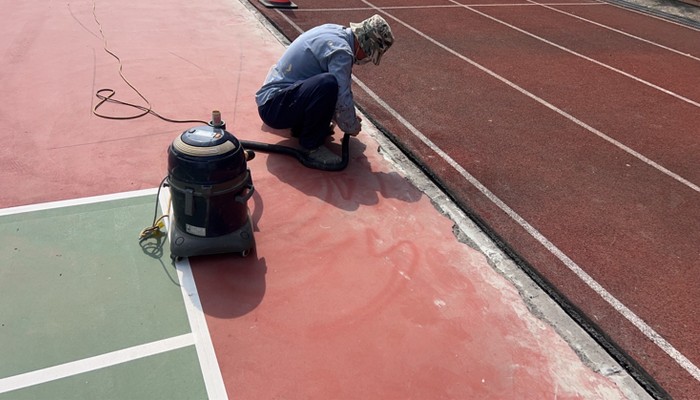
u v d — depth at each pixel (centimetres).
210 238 291
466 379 255
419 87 591
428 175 421
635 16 1088
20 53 526
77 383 227
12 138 388
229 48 607
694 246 378
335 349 260
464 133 500
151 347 247
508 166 452
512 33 850
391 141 465
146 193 350
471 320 288
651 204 425
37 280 273
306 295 288
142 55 558
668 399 258
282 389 237
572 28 929
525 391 254
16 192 334
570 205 409
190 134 278
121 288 276
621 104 620
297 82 379
